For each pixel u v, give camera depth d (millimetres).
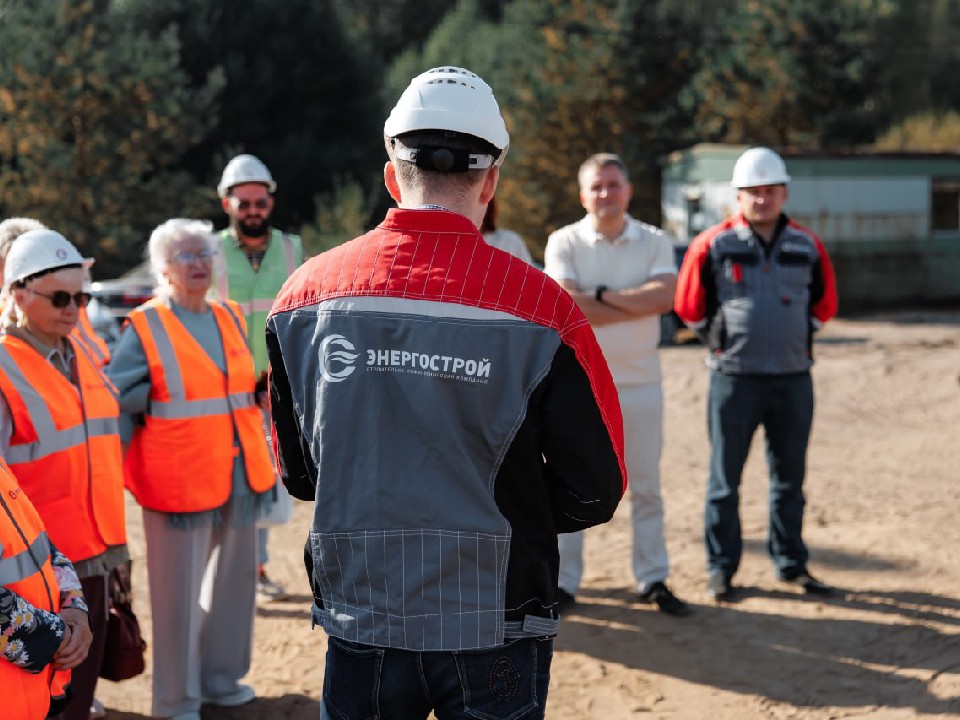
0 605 2348
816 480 8031
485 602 2004
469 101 2082
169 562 4035
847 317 20812
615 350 5137
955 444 9344
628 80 27609
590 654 4801
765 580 5699
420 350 1999
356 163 29000
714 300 5359
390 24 43875
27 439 3369
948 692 4320
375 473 2008
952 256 22188
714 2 35250
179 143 23000
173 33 22938
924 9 40250
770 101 29469
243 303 5297
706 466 8727
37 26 21203
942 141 30969
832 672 4551
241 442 4184
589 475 2055
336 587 2072
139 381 3965
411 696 2064
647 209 28594
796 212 21375
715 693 4391
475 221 2166
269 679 4613
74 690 3600
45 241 3367
